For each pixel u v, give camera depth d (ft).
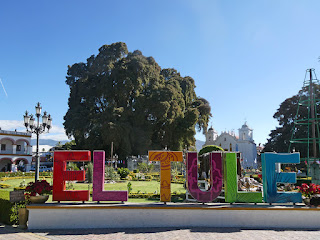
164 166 29.35
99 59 214.28
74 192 28.99
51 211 28.04
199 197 28.86
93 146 171.63
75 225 27.81
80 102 203.51
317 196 28.86
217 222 28.12
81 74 233.96
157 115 177.88
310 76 78.64
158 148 197.06
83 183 76.74
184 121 189.16
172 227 27.84
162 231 26.35
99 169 29.14
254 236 24.71
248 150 233.96
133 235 25.03
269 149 182.70
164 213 28.14
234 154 29.78
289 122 180.24
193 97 232.53
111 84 190.29
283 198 29.32
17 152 164.55
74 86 208.33
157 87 193.16
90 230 26.99
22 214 29.01
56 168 29.12
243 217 28.17
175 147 192.44
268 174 29.60
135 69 191.42
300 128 161.58
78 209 28.04
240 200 29.35
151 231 26.37
